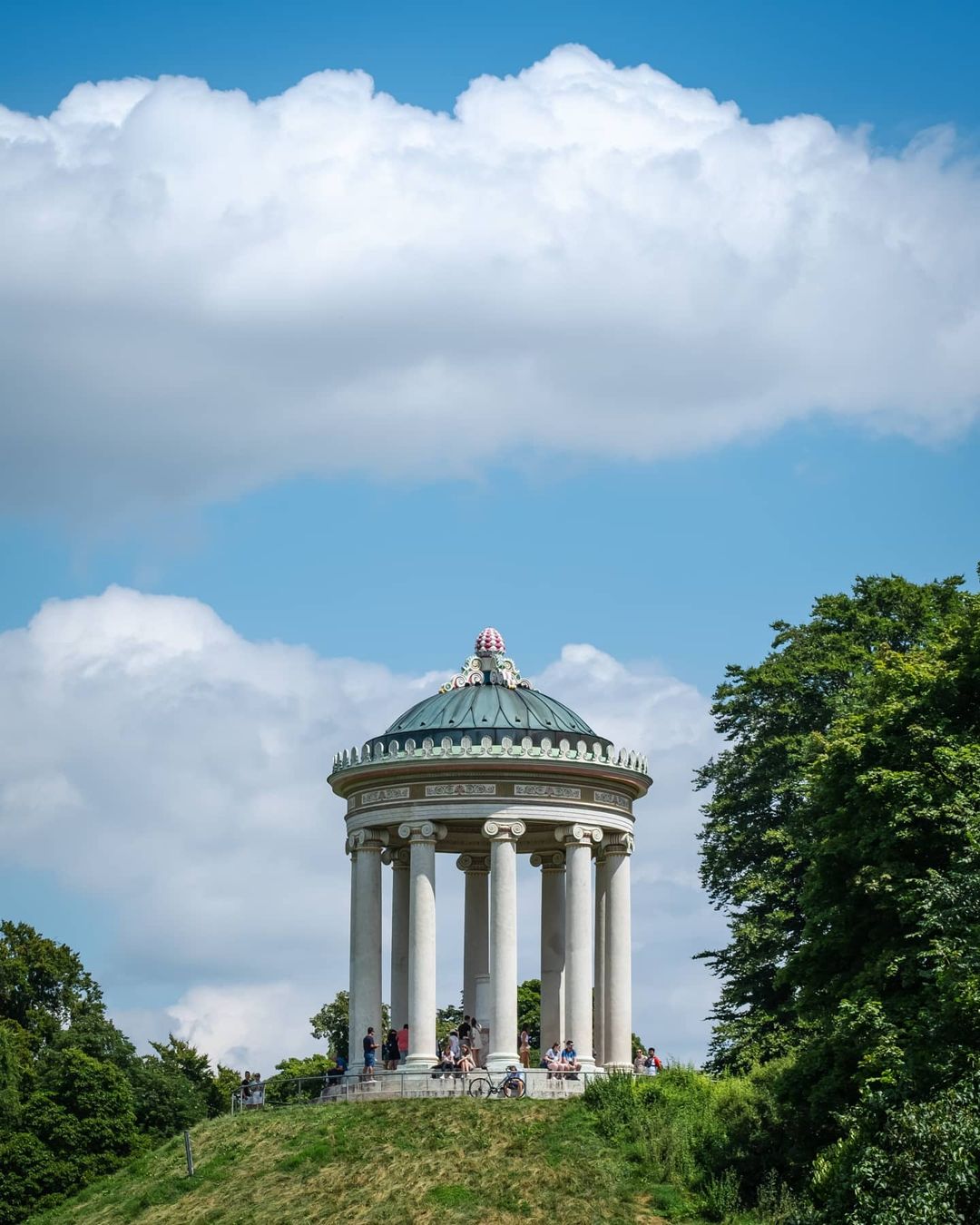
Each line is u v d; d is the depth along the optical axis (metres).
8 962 140.00
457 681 82.81
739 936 86.19
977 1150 49.28
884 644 73.19
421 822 77.19
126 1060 122.94
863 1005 61.03
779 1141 65.12
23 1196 105.38
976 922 56.12
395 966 82.44
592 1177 64.38
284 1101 93.81
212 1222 65.38
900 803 63.62
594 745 78.56
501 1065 74.12
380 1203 64.00
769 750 89.19
